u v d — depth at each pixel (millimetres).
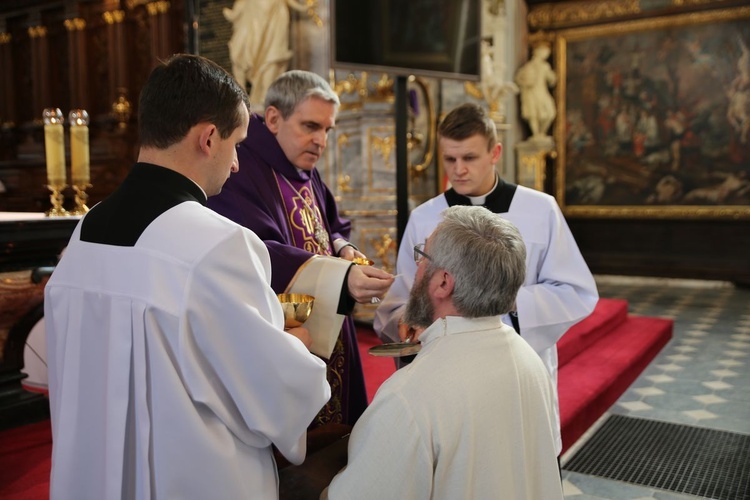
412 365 1363
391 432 1279
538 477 1437
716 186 10492
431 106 7953
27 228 3061
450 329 1404
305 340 1636
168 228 1285
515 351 1436
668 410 4555
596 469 3611
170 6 10227
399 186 4387
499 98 9258
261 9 7457
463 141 2311
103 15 10695
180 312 1215
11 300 3287
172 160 1369
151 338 1231
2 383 3396
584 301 2336
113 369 1271
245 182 2117
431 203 2494
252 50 7523
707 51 10391
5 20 11648
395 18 4281
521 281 1421
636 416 4449
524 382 1418
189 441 1226
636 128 11039
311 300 1712
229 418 1276
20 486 2729
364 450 1291
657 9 10633
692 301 8922
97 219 1396
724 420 4328
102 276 1323
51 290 1416
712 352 6129
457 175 2354
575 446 3941
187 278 1225
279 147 2242
